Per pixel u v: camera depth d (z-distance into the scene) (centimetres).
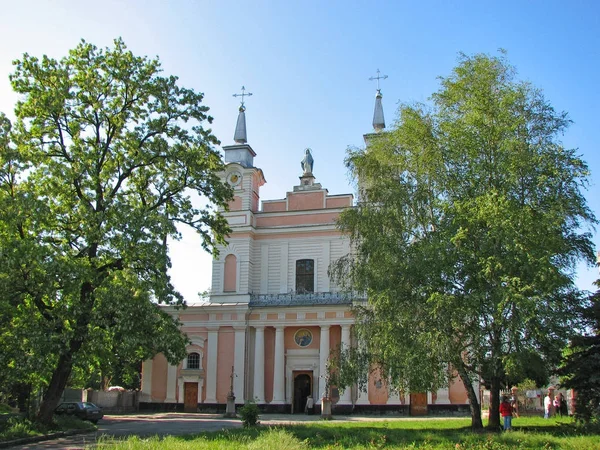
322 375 4297
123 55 2812
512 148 2423
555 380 3719
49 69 2708
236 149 5025
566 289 2378
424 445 1891
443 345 2292
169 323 2780
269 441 1648
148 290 2598
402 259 2456
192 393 4634
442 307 2292
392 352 2344
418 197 2592
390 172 2725
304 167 5006
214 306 4634
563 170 2420
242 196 4844
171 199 2967
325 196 4788
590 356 2328
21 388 3441
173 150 2881
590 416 2331
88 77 2733
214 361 4597
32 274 2353
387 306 2428
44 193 2605
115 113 2820
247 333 4600
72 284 2427
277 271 4753
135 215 2559
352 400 4275
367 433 2244
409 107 2761
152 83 2838
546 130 2577
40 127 2694
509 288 2164
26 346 2342
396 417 3906
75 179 2647
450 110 2691
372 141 2878
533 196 2408
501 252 2309
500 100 2573
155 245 2572
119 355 2592
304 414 4328
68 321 2508
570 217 2416
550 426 2506
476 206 2388
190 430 2788
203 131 2995
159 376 4744
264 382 4534
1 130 2592
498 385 2455
